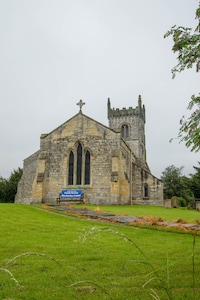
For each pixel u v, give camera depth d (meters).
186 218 25.83
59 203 39.06
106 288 7.82
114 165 39.50
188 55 10.34
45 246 12.99
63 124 43.28
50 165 42.12
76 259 10.98
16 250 12.05
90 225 20.00
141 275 9.16
